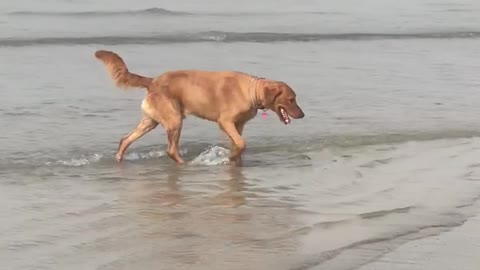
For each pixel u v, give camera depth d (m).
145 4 42.56
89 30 32.03
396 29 35.50
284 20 38.19
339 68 23.77
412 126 16.25
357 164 13.27
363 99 19.00
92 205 10.67
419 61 25.66
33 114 16.66
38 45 27.25
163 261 8.42
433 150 14.29
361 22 37.97
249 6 44.03
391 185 11.88
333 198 11.16
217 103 13.23
